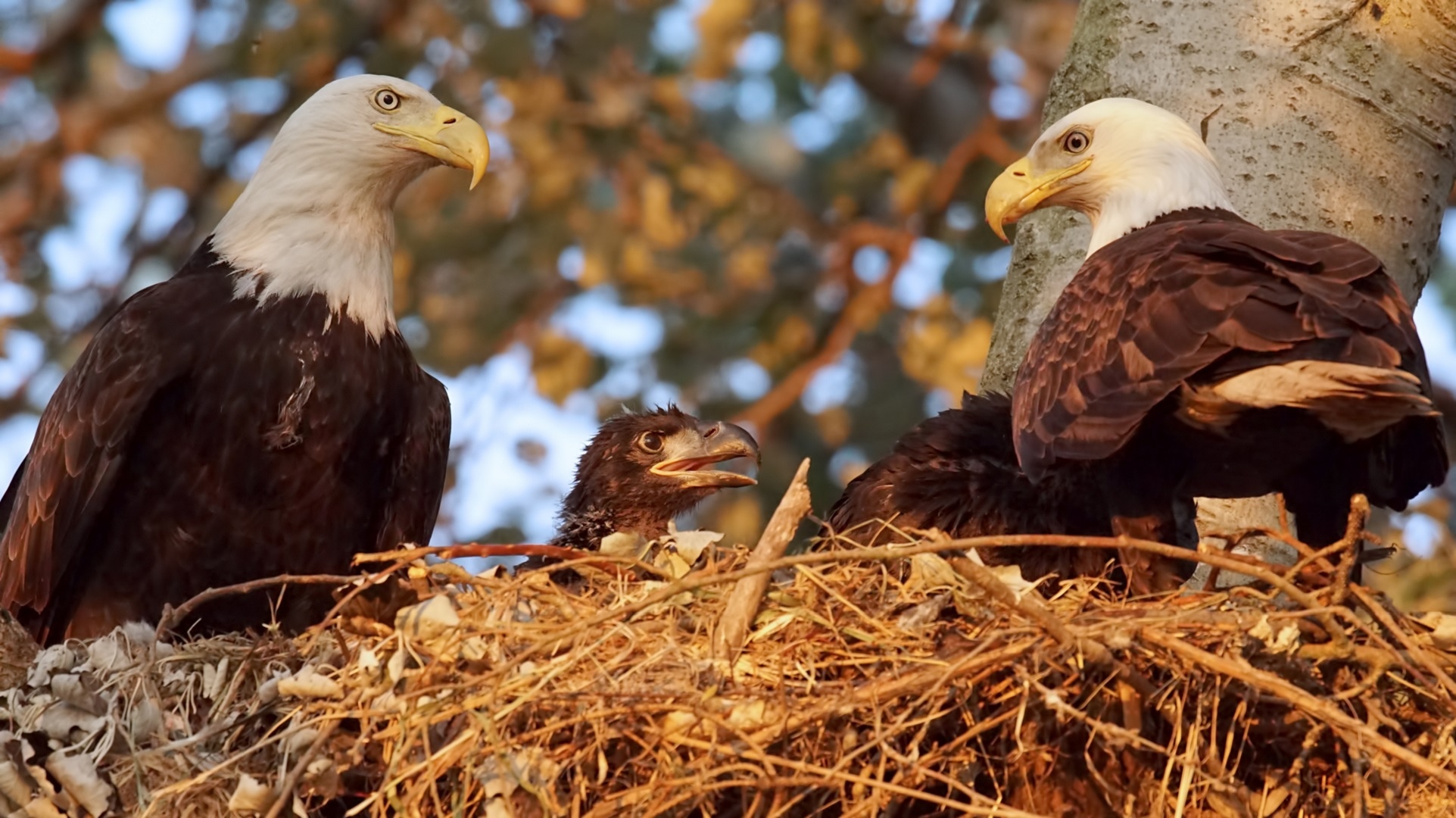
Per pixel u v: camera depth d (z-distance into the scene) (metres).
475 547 8.83
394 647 8.43
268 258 11.48
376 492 11.54
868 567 9.09
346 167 11.80
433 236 18.91
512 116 18.84
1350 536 8.05
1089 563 10.23
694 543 8.98
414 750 8.20
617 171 18.98
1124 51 11.72
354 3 19.64
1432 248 11.45
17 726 8.87
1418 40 11.38
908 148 21.53
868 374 20.50
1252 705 8.12
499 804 7.88
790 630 8.41
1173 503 9.34
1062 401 8.91
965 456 10.64
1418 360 8.43
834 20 19.02
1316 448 8.84
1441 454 8.74
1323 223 11.05
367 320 11.54
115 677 8.97
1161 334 8.46
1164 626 7.95
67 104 20.53
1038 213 11.94
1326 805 8.23
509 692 7.98
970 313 19.20
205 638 10.12
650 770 8.02
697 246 20.28
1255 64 11.38
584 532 12.96
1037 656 7.83
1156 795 8.12
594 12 19.16
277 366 11.11
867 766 7.92
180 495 11.02
